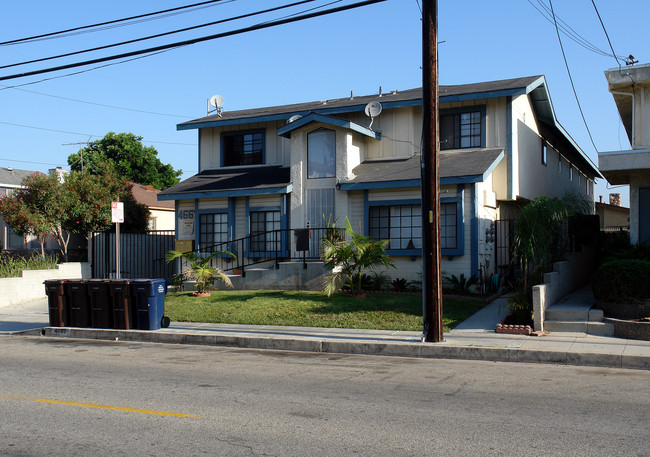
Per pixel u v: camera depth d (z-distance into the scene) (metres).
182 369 9.80
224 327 13.85
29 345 12.77
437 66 11.31
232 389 8.20
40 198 22.44
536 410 6.86
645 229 14.60
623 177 15.58
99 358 10.98
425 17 11.22
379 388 8.19
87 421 6.63
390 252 17.81
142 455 5.49
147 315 13.69
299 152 19.61
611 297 12.05
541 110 21.89
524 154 20.31
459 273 16.98
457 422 6.39
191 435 6.07
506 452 5.38
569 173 28.03
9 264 20.55
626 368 9.59
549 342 11.00
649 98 14.86
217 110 24.12
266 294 17.06
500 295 17.08
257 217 20.73
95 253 22.23
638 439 5.73
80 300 14.41
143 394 7.92
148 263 23.55
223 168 23.67
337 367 9.93
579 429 6.07
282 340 12.09
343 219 18.83
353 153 19.55
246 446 5.69
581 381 8.54
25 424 6.54
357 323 13.45
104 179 25.86
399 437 5.89
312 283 17.64
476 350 10.64
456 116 19.78
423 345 11.02
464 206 16.95
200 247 21.67
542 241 13.31
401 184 17.27
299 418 6.64
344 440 5.82
